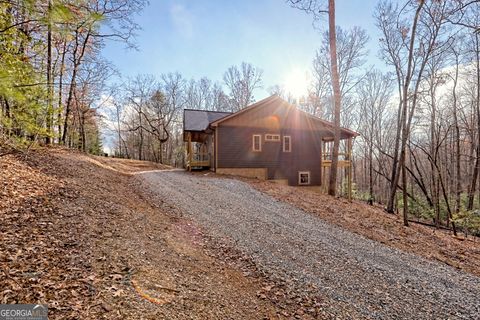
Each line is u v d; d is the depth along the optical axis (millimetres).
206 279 3457
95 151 26359
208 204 7660
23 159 6844
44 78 2752
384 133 25000
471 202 14133
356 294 3594
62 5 1828
